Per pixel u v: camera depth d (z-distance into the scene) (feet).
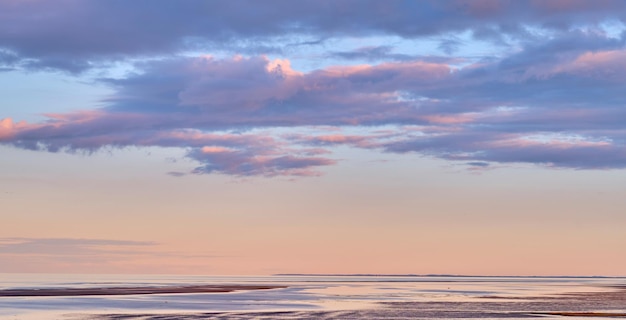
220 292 357.41
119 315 197.98
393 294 368.89
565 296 351.67
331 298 309.42
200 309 222.89
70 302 256.11
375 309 235.81
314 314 209.77
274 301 273.75
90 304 244.22
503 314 220.02
